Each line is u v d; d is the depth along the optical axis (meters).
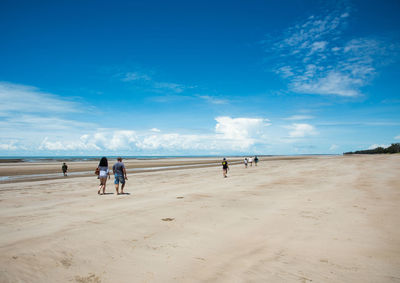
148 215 6.89
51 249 4.33
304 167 30.48
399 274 3.31
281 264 3.70
